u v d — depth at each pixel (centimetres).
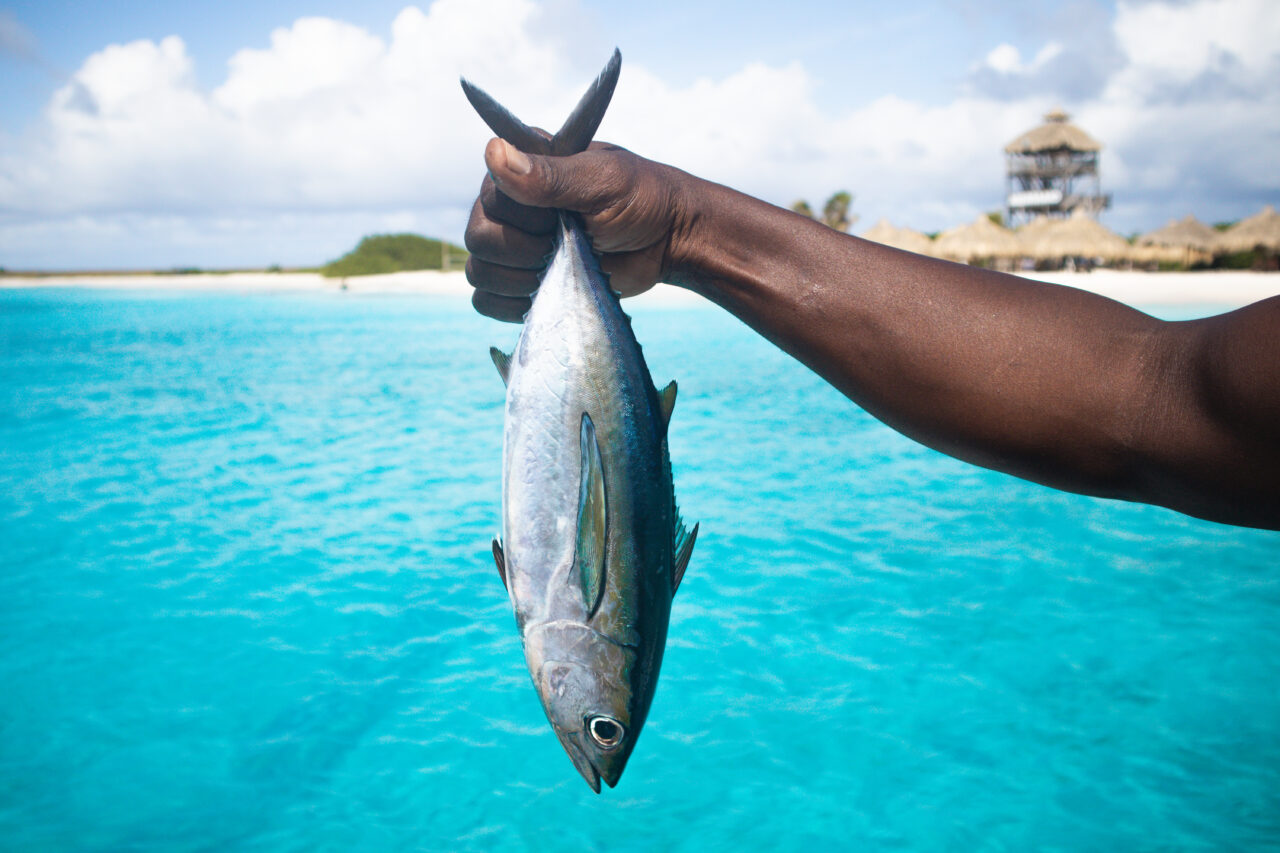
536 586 163
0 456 1188
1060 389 122
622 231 151
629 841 434
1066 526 880
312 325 3447
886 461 1137
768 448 1213
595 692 163
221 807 462
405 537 860
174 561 798
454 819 453
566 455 164
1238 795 456
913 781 478
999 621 666
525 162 143
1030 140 7006
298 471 1105
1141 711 540
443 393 1691
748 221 148
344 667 609
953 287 133
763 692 571
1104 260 5741
